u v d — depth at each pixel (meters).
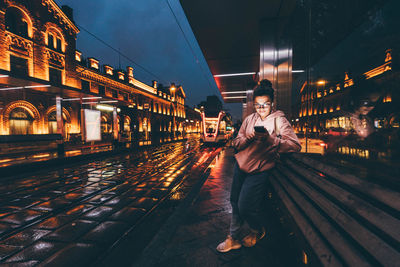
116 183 5.36
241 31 5.07
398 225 0.57
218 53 6.54
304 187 1.29
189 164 7.99
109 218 3.31
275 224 2.09
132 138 24.75
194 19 4.56
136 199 4.19
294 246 1.50
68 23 16.16
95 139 12.75
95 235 2.79
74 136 15.64
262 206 2.47
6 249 2.48
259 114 1.64
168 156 10.52
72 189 4.82
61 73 15.80
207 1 3.93
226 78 9.57
